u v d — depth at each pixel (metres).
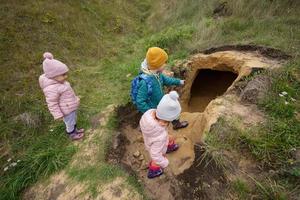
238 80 3.77
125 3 8.48
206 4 6.99
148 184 3.00
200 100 5.02
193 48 5.41
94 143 3.57
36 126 4.07
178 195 2.81
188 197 2.75
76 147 3.58
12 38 5.57
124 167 3.21
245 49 4.65
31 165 3.43
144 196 2.85
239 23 5.76
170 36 5.96
